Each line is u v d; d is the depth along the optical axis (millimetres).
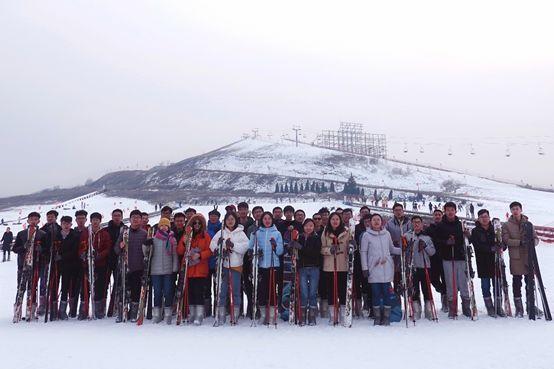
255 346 6316
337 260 8328
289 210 9672
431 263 9250
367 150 188125
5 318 9117
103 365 5371
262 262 8195
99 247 9062
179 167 193375
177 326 8000
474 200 91250
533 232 8336
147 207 80125
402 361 5449
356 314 8977
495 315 8438
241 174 155000
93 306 8742
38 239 8953
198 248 8320
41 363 5457
